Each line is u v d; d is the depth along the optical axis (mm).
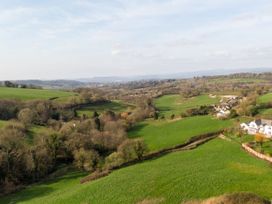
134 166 85375
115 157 91562
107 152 108250
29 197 75125
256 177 65312
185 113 153375
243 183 61906
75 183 82000
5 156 85938
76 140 102750
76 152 96312
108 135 112125
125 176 75375
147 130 132000
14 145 95188
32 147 94812
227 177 66125
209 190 59688
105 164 91062
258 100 156250
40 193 77188
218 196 52406
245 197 48750
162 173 73438
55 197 70000
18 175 86625
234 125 117812
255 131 105625
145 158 94562
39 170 90125
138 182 69062
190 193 59375
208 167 74875
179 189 61938
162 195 60344
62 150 101688
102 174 83000
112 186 69062
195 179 66312
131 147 93312
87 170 91750
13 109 136000
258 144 90062
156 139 114750
